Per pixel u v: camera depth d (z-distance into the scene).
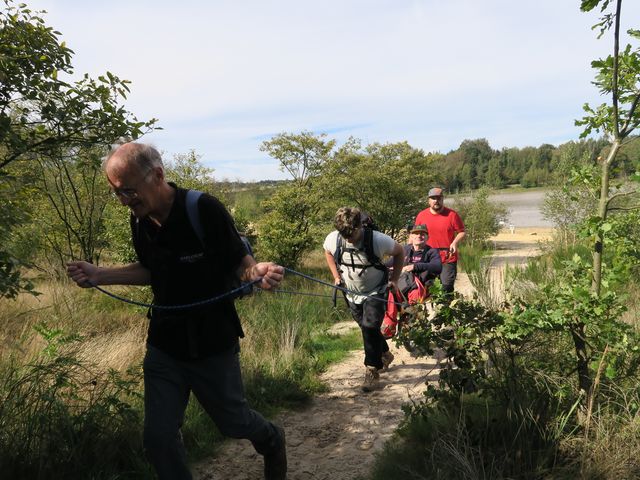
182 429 3.71
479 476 2.84
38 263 7.51
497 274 7.02
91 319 6.42
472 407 3.47
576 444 2.95
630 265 3.13
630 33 2.88
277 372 4.91
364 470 3.37
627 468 2.72
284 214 12.40
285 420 4.23
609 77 3.07
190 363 2.57
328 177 12.67
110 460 3.19
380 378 5.12
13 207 2.95
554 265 7.52
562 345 3.54
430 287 3.20
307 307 7.70
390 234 15.30
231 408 2.68
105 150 3.48
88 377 4.04
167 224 2.46
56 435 3.08
